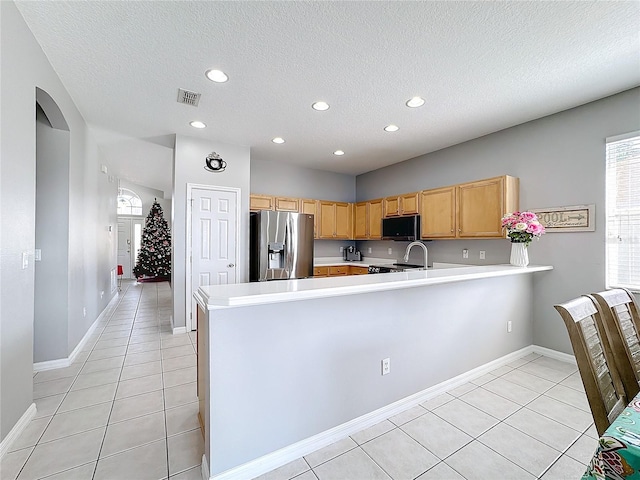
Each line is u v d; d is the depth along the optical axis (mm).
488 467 1547
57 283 2746
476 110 2969
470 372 2543
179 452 1643
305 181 5449
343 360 1807
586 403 2162
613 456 683
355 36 1893
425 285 2088
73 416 1976
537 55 2082
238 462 1461
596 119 2758
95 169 3939
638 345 1355
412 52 2051
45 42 1950
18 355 1784
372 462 1585
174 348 3256
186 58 2123
